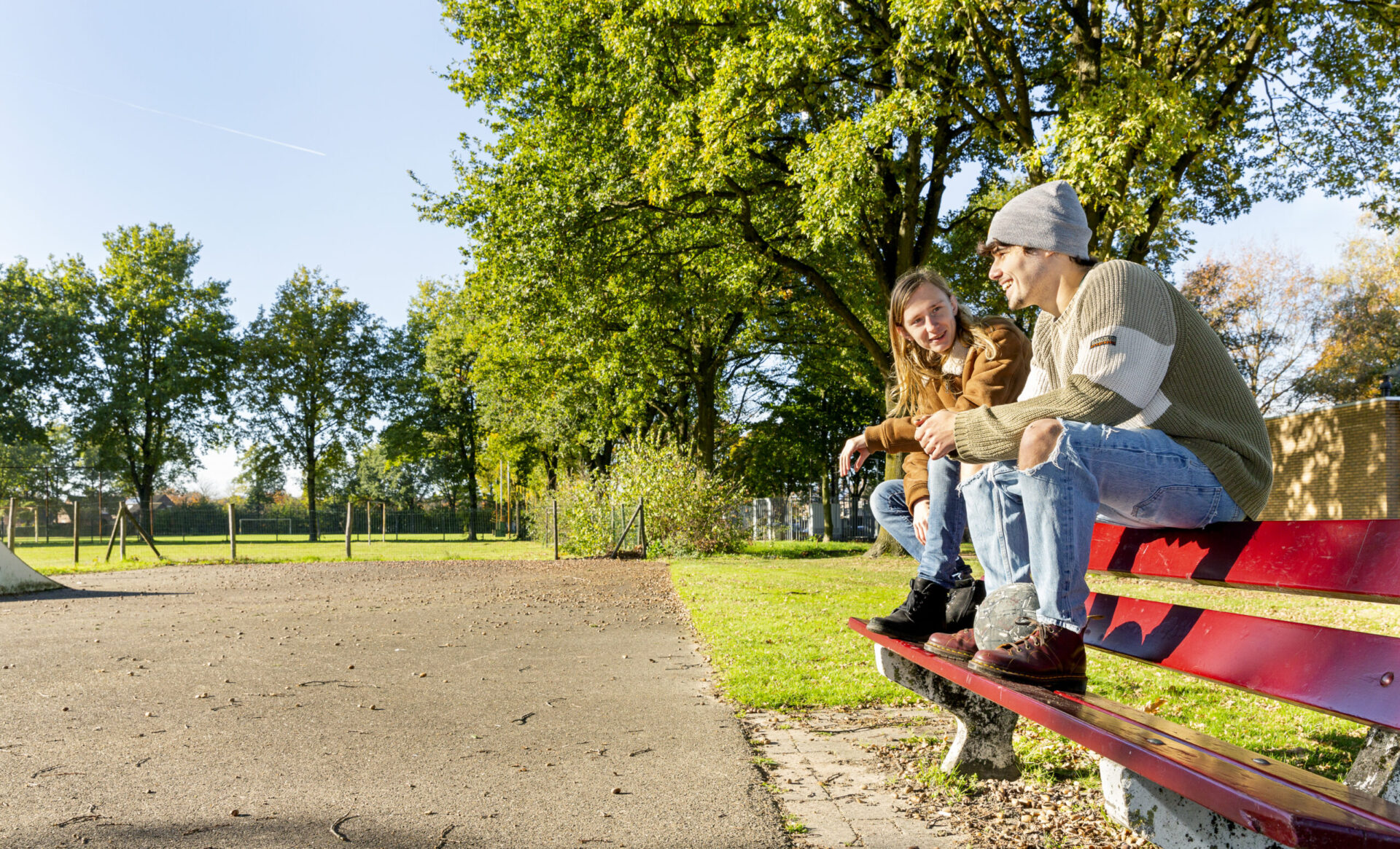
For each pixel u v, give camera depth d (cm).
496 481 6188
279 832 282
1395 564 161
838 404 4047
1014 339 291
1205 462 216
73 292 4597
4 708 481
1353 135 1570
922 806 305
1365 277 3288
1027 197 250
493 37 2005
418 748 392
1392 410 2108
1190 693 485
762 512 3819
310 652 685
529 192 1839
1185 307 224
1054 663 216
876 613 872
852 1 1391
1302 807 118
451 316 4897
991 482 266
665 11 1519
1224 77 1354
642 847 268
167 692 525
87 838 276
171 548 3209
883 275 1731
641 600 1089
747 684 517
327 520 4853
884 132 1277
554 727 433
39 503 3086
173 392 4478
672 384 2944
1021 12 1271
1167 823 164
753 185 1728
